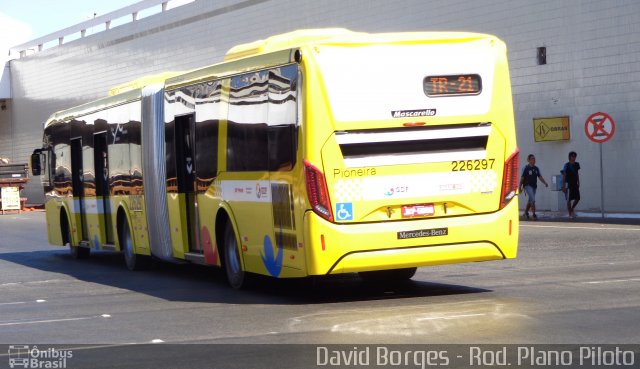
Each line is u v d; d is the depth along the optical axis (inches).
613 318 406.3
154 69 2127.2
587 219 1086.4
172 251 652.1
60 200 895.7
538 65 1253.1
